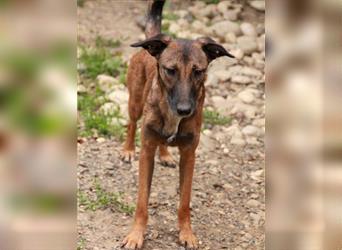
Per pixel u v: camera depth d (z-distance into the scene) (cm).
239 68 908
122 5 1053
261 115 809
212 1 1077
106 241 530
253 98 844
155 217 579
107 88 812
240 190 648
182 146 521
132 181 636
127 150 677
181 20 1009
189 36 954
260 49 962
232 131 763
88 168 649
